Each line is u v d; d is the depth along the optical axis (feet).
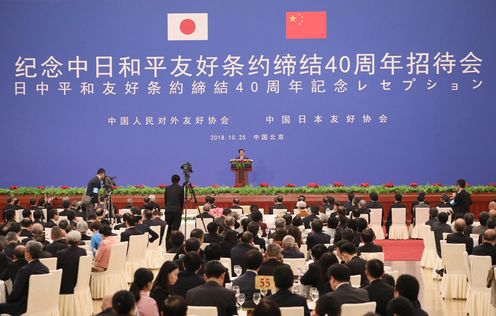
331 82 95.40
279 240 42.34
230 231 44.70
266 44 95.50
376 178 95.40
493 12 94.38
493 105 94.68
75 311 42.86
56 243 45.50
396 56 94.94
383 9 94.89
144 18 96.07
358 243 45.01
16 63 96.37
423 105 94.89
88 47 96.32
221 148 95.81
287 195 87.40
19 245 38.42
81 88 96.48
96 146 96.48
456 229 50.01
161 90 96.07
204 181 95.96
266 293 32.07
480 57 94.58
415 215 76.33
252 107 95.81
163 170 96.07
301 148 95.50
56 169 96.68
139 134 96.17
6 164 96.73
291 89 95.50
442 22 94.68
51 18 96.37
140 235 55.72
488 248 44.37
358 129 95.35
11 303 36.24
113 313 23.95
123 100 96.17
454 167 94.99
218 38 95.81
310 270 33.30
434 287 53.62
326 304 23.13
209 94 95.91
